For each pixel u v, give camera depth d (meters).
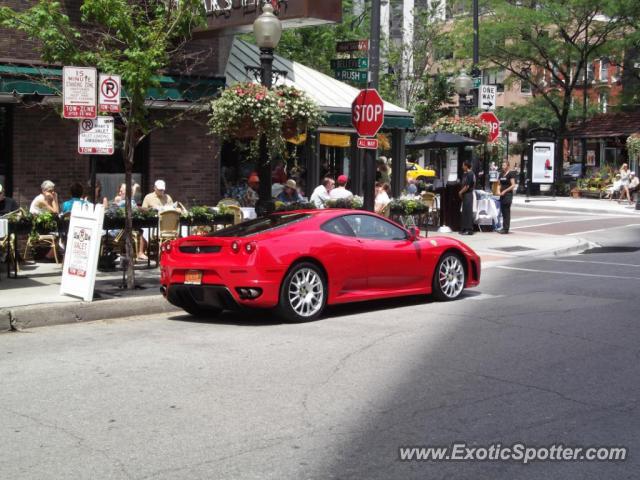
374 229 10.64
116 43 15.20
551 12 39.50
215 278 9.44
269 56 13.13
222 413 5.94
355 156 21.33
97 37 15.29
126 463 4.93
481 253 17.47
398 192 21.48
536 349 8.12
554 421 5.75
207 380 6.90
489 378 6.96
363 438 5.38
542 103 46.38
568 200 36.88
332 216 10.27
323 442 5.30
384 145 23.98
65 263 10.95
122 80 11.65
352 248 10.14
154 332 9.27
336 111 18.69
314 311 9.83
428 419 5.79
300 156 20.66
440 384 6.75
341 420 5.77
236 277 9.30
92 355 7.95
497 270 15.06
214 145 17.48
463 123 22.66
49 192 14.32
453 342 8.48
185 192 17.20
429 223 22.53
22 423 5.74
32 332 9.42
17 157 15.14
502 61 42.94
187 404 6.18
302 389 6.59
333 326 9.45
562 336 8.77
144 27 11.58
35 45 15.12
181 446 5.23
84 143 11.02
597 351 8.03
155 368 7.34
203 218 14.14
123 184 16.38
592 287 12.56
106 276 13.09
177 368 7.34
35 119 15.30
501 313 10.27
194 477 4.69
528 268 15.31
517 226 23.64
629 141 36.12
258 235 9.58
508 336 8.78
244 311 10.67
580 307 10.67
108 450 5.16
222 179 18.34
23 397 6.40
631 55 42.84
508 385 6.73
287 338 8.72
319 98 19.03
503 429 5.57
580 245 18.94
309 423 5.70
